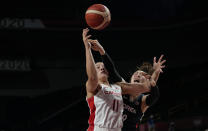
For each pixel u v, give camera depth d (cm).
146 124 1080
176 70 1428
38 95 1486
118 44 1445
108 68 345
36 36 1415
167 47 1437
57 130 1485
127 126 319
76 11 1593
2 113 1506
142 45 1448
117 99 310
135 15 1639
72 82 1443
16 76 1435
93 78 291
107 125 302
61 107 1480
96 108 304
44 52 1424
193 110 1327
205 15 1395
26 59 1398
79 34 1438
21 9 1533
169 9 1648
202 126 1288
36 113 1519
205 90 1306
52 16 1562
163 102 1318
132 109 327
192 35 1409
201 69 1355
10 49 1393
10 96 1512
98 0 1628
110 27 1445
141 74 355
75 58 1441
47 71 1434
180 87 1360
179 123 1298
